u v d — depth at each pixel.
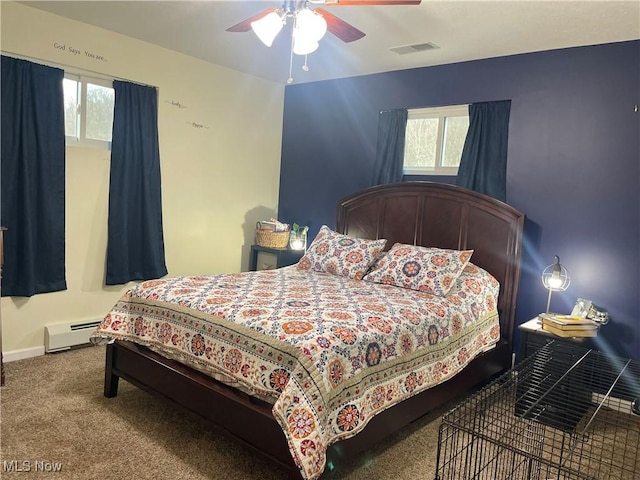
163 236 4.14
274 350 2.01
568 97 3.32
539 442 2.17
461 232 3.68
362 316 2.35
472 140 3.73
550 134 3.40
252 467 2.17
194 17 3.23
